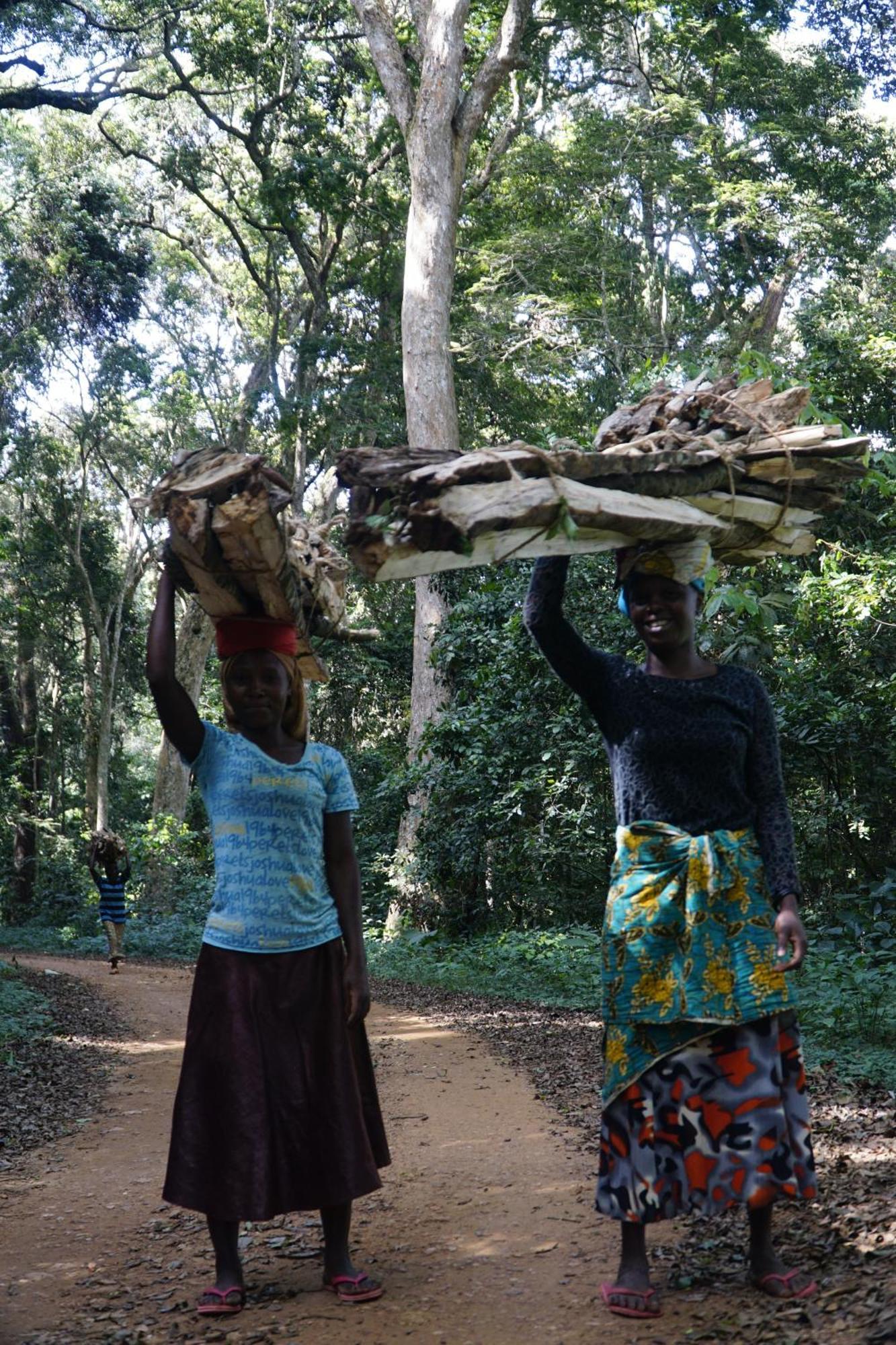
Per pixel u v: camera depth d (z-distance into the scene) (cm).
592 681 354
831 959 1020
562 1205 445
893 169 3002
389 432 3008
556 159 2855
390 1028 1080
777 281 2844
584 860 1556
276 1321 337
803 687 1231
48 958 2138
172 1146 350
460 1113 664
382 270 3097
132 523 3681
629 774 343
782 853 337
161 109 3083
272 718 366
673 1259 369
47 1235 447
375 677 2762
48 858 3838
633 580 347
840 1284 322
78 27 2575
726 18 2838
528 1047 913
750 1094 322
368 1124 370
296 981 357
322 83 2927
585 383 2906
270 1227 443
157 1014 1232
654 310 2877
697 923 326
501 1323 328
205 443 3350
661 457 332
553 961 1340
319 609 385
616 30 2986
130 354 3250
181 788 3300
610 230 2856
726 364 2264
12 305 3228
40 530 3600
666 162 2783
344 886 375
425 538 303
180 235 3431
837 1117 552
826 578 1206
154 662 355
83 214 3177
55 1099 762
